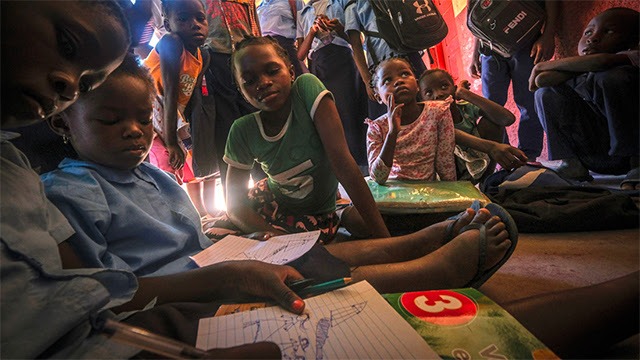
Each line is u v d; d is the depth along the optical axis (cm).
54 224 67
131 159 97
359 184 133
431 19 258
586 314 60
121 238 93
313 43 312
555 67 241
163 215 109
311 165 147
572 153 248
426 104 213
